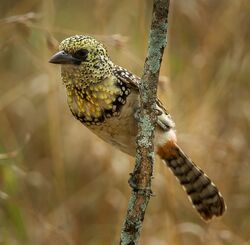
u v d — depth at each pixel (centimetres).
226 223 1227
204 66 1263
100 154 1239
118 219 1212
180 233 1169
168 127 927
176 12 1288
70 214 1241
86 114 887
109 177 1231
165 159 979
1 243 1160
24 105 1325
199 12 1281
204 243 1173
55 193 1264
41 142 1323
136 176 787
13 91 1283
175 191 1220
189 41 1295
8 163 1174
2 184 1197
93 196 1245
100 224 1234
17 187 1189
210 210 1015
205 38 1274
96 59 873
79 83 878
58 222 1235
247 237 1220
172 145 950
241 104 1267
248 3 1281
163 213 1196
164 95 1144
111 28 1269
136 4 1273
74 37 884
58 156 1230
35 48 1227
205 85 1255
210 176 1230
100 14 1212
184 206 1245
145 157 781
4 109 1288
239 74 1280
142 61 1217
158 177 1199
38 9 1299
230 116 1261
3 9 1316
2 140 1244
